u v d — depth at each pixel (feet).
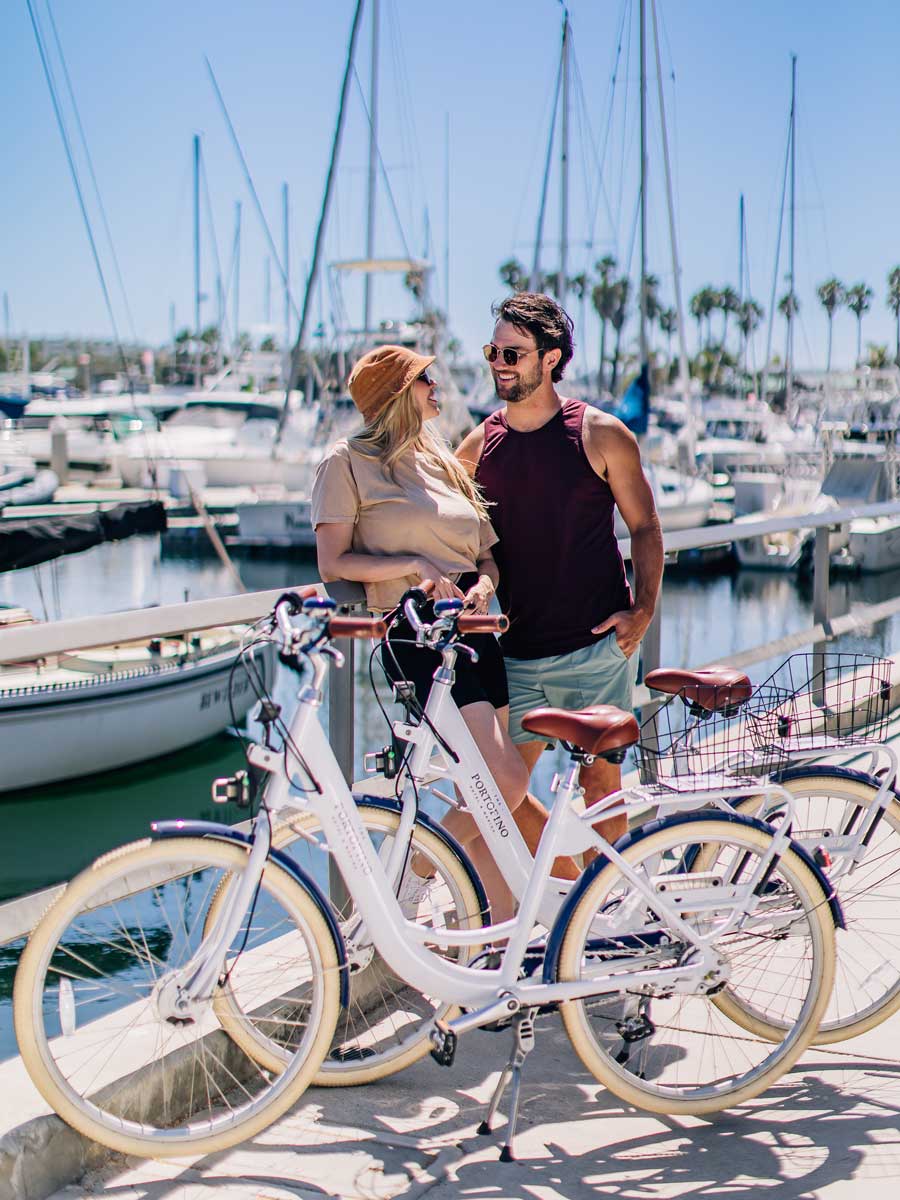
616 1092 8.81
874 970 10.14
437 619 8.86
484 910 9.23
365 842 8.39
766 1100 9.16
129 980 8.61
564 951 8.56
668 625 91.71
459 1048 10.11
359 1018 9.98
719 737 9.29
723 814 8.81
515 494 10.69
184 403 108.88
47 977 8.94
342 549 9.73
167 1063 8.57
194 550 96.02
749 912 8.90
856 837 9.51
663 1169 8.24
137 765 43.62
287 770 8.15
